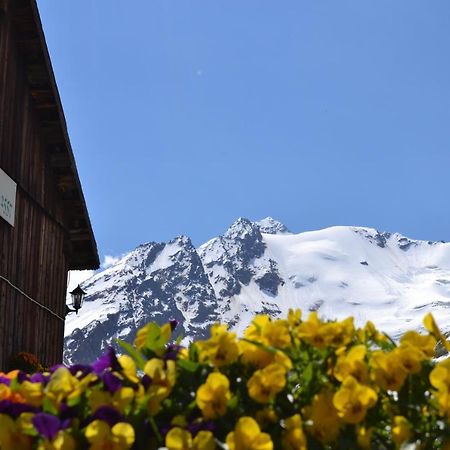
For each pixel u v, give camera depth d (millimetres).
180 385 2881
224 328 3074
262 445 2561
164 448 2576
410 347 2836
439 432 2760
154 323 3020
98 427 2525
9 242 16531
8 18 16812
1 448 2570
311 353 2932
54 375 2752
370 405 2688
